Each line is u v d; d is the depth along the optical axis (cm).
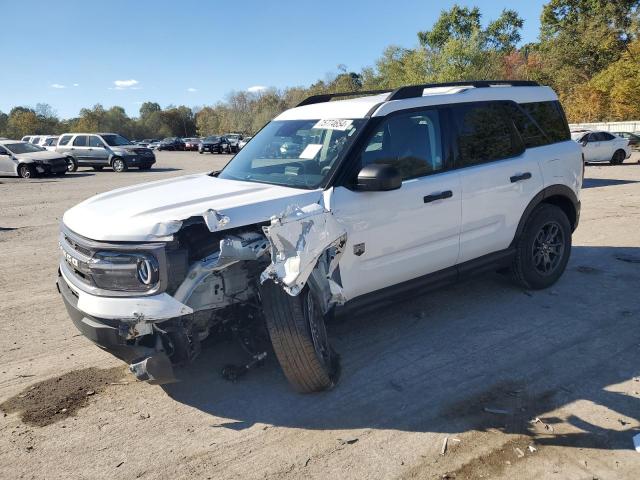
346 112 436
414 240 421
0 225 1069
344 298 363
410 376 385
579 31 4328
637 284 562
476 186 459
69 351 450
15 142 2288
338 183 383
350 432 321
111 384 391
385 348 430
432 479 276
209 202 352
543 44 4934
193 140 5794
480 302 520
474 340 439
